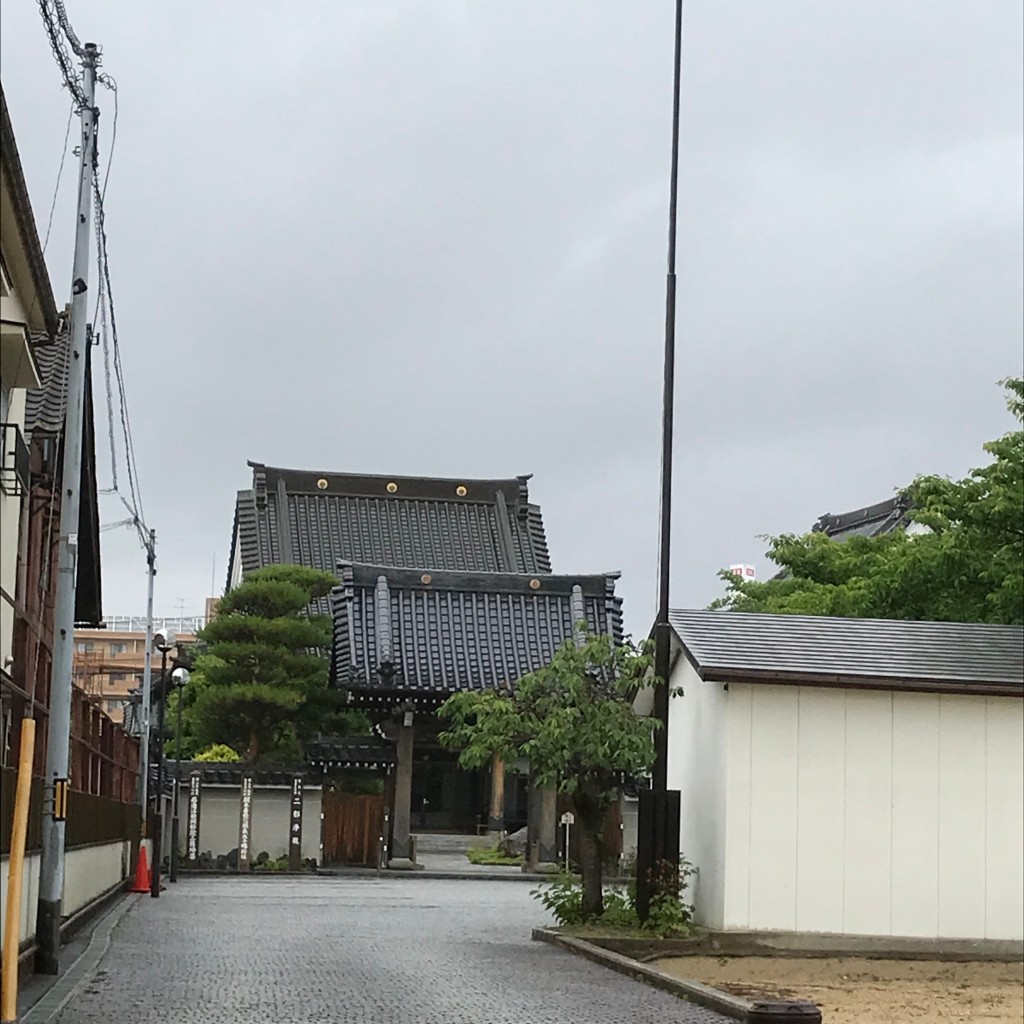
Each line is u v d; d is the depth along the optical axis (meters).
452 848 53.00
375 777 48.91
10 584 15.08
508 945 21.94
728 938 21.78
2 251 12.30
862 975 20.00
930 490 31.73
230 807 45.06
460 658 49.66
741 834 22.11
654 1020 14.12
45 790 17.05
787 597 41.41
